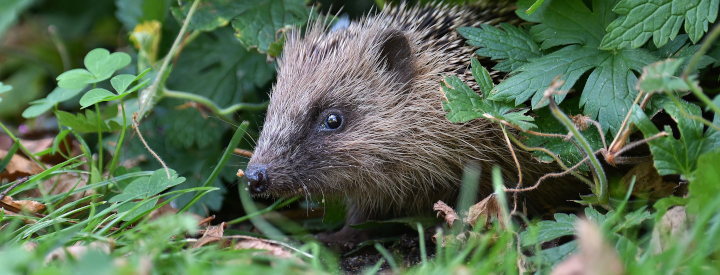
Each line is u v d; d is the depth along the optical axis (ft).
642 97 14.14
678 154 12.60
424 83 16.76
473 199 16.92
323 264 15.30
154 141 20.58
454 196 17.61
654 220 12.01
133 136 19.21
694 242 10.88
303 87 16.53
